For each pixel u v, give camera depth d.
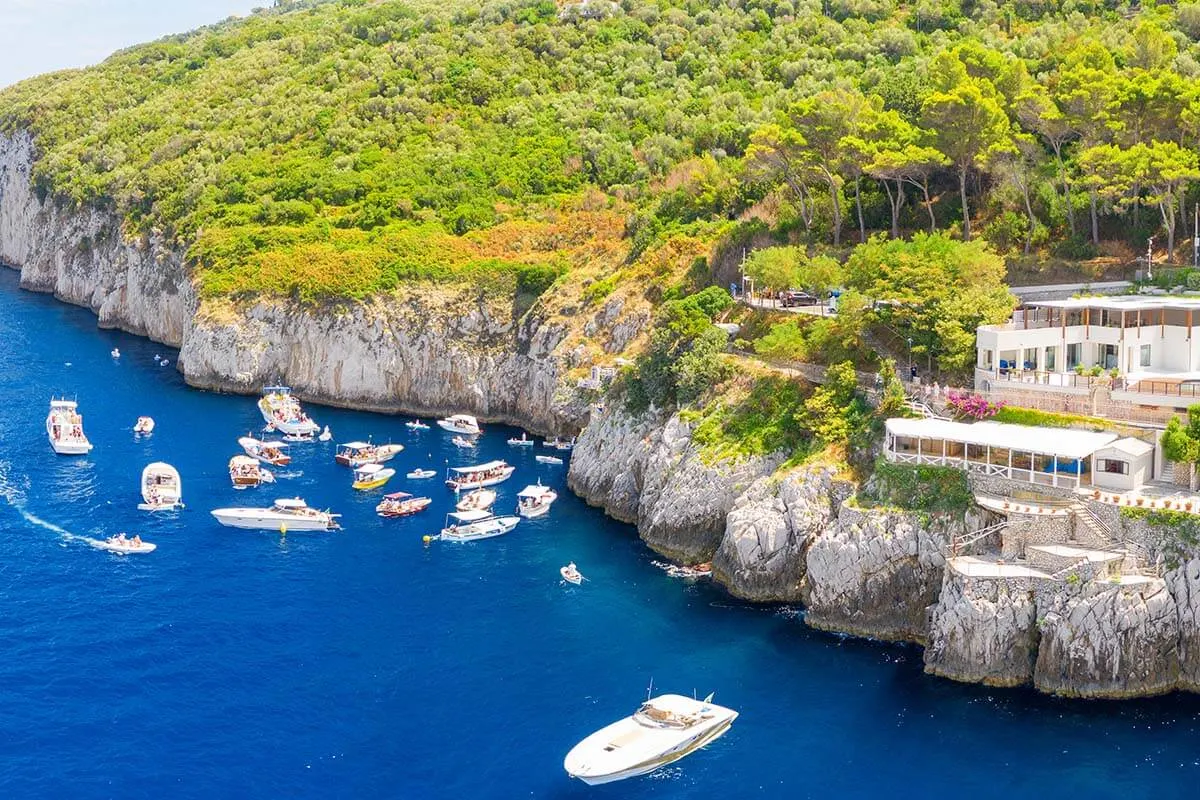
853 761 66.94
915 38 196.62
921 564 81.00
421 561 99.94
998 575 74.38
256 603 90.88
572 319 146.88
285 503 111.81
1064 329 94.88
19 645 83.00
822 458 90.69
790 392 100.00
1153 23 149.00
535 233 173.00
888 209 128.62
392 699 75.50
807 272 110.31
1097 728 69.12
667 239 141.00
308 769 67.62
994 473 82.06
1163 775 64.31
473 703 74.81
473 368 157.12
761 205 141.25
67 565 98.50
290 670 79.62
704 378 107.50
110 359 186.12
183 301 185.75
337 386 163.25
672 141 187.25
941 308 96.19
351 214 183.38
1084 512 77.06
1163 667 72.44
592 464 117.00
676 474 101.69
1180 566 72.88
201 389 167.62
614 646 82.19
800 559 88.69
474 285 160.75
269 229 182.00
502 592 92.62
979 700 72.75
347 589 93.75
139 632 85.44
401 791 65.38
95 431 142.12
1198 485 79.25
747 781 65.38
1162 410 83.94
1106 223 117.38
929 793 63.62
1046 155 126.00
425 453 136.25
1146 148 107.75
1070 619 72.38
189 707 74.62
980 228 121.25
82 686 77.19
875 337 102.69
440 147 197.00
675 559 99.00
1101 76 116.38
